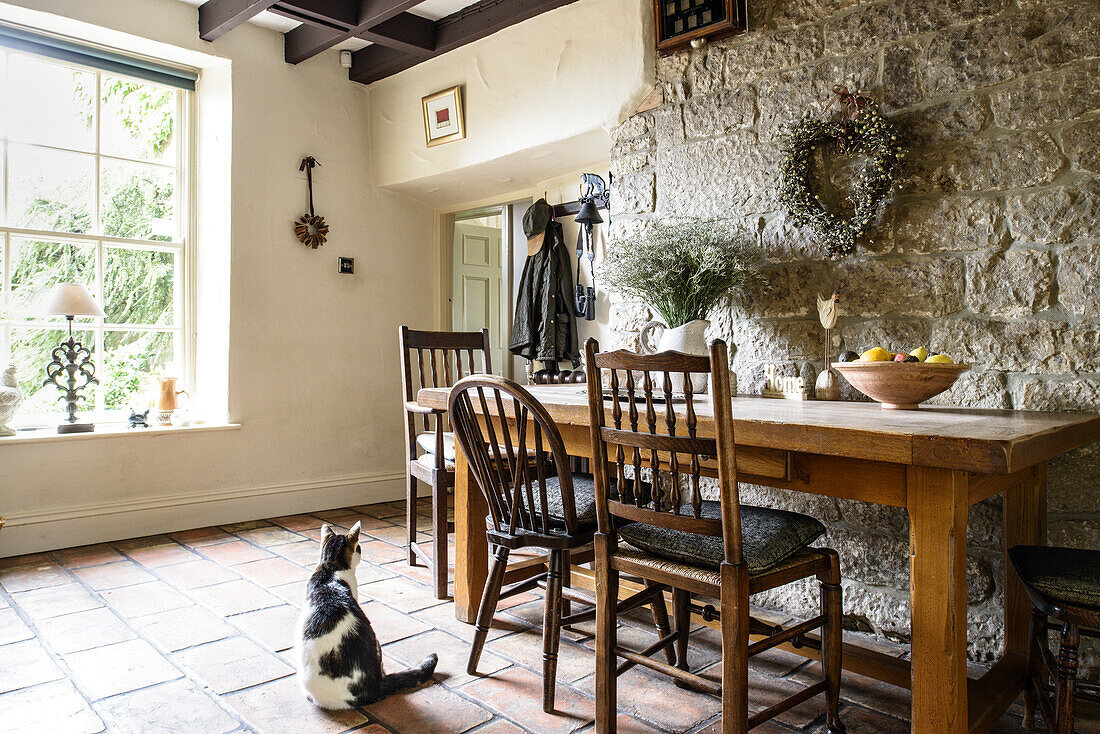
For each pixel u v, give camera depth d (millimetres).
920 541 1414
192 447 3748
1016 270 2158
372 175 4484
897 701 1960
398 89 4273
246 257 3918
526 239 4469
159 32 3576
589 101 3287
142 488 3590
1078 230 2051
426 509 4328
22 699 1896
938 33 2295
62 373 3518
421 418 4730
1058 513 2080
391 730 1767
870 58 2439
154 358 3889
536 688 2002
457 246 4973
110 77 3717
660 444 1556
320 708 1869
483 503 2496
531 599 2760
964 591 1408
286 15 3383
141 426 3643
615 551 1727
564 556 2250
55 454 3336
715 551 1585
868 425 1519
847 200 2500
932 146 2311
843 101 2469
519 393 1761
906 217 2373
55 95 3553
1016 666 1868
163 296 3922
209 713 1837
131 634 2338
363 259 4445
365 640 1873
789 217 2639
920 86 2332
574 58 3348
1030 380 2133
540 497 1866
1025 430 1443
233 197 3859
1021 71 2141
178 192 3971
